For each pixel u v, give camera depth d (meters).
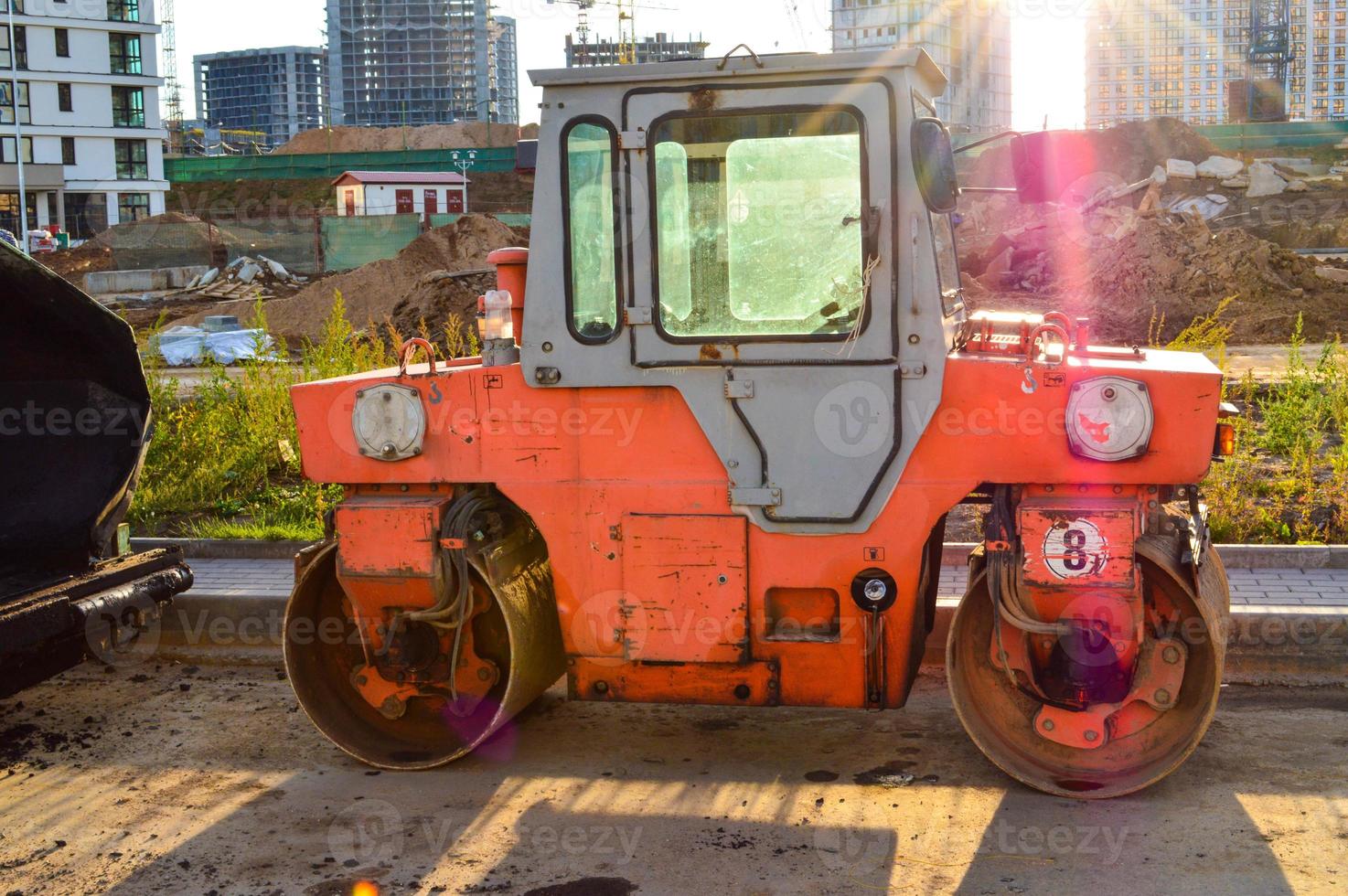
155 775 5.15
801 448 4.61
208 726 5.73
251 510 8.98
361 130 98.62
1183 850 4.15
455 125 97.56
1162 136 54.56
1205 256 23.61
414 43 170.00
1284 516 7.73
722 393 4.65
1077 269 26.31
